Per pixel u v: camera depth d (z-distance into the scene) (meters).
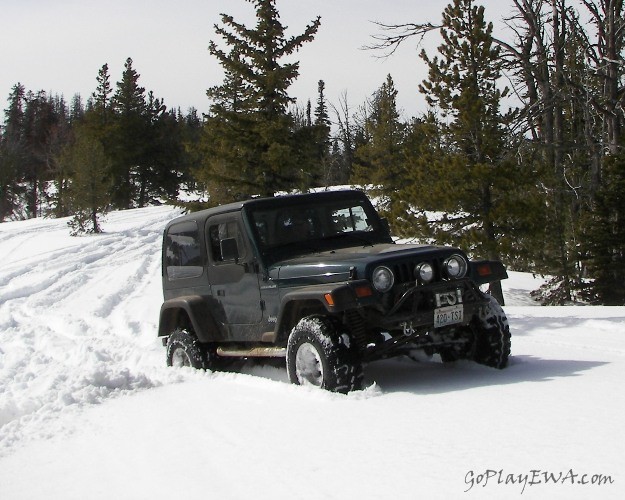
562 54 16.53
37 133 93.31
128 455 4.34
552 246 21.69
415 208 16.67
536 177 15.84
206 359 7.36
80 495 3.69
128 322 12.98
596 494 2.91
